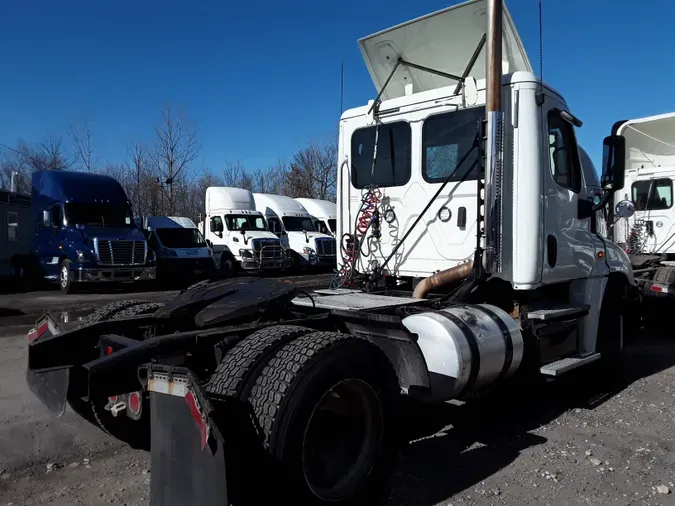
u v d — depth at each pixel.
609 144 5.54
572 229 5.58
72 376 3.81
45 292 17.09
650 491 3.77
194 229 21.94
